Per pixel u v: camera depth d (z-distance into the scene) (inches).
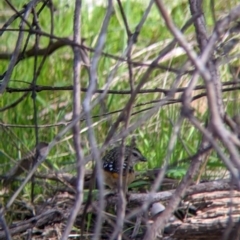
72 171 441.1
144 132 472.1
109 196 403.2
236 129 251.8
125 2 612.7
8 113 485.1
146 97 500.7
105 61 535.5
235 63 487.5
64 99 518.6
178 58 532.4
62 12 617.0
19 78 532.7
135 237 367.9
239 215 346.0
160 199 381.7
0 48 579.5
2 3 624.4
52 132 475.8
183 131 466.3
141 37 583.8
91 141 216.2
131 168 415.5
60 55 558.6
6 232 275.0
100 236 383.2
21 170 405.1
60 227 388.8
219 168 426.3
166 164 221.0
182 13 604.4
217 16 562.9
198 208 371.6
